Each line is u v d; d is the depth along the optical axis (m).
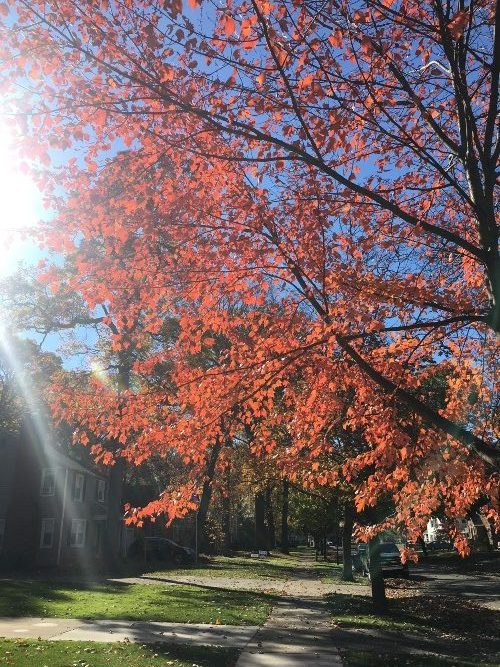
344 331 6.10
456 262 7.54
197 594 17.28
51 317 23.64
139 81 5.39
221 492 25.45
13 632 10.62
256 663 8.83
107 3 5.23
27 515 31.84
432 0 5.68
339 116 5.82
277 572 29.78
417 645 10.55
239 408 6.81
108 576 24.69
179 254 6.14
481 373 7.48
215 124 5.54
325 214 6.26
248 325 6.64
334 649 9.95
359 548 30.81
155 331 6.88
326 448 7.79
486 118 6.33
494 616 14.18
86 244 6.32
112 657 8.51
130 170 5.84
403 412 7.19
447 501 7.32
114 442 20.70
